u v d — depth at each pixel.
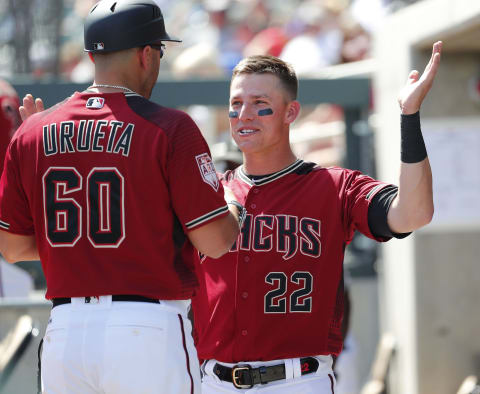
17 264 20.92
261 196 11.51
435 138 20.89
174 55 35.56
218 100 23.16
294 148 30.28
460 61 20.88
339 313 11.48
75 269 9.44
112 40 9.61
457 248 20.97
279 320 11.20
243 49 35.94
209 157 9.65
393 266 22.09
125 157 9.33
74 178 9.44
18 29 26.09
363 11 29.66
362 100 23.81
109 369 9.21
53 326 9.56
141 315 9.27
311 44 31.05
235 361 11.22
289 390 11.16
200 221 9.42
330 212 11.36
